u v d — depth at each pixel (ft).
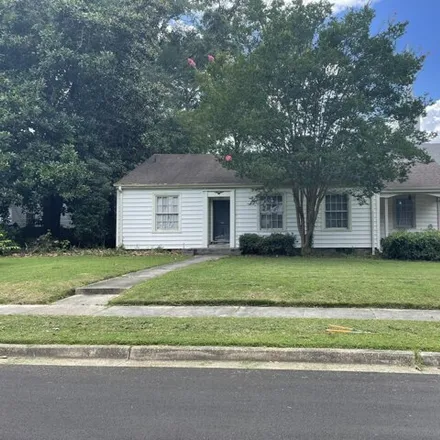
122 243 68.80
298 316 26.55
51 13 69.97
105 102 77.51
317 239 65.67
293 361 20.08
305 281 34.71
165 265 48.88
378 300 29.55
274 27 53.57
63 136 70.85
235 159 55.98
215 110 56.44
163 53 107.24
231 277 36.68
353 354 19.88
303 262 49.73
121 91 77.00
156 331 23.02
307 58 50.72
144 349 20.72
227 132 57.67
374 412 14.78
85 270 42.24
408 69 53.06
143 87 80.28
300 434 13.14
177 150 87.20
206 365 19.72
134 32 76.23
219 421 14.05
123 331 23.11
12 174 67.56
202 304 29.91
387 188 63.98
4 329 23.75
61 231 79.36
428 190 63.46
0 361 20.56
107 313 27.66
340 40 53.01
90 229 71.00
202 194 67.72
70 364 20.06
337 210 65.77
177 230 67.97
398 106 54.80
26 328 23.90
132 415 14.53
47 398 16.10
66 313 27.76
